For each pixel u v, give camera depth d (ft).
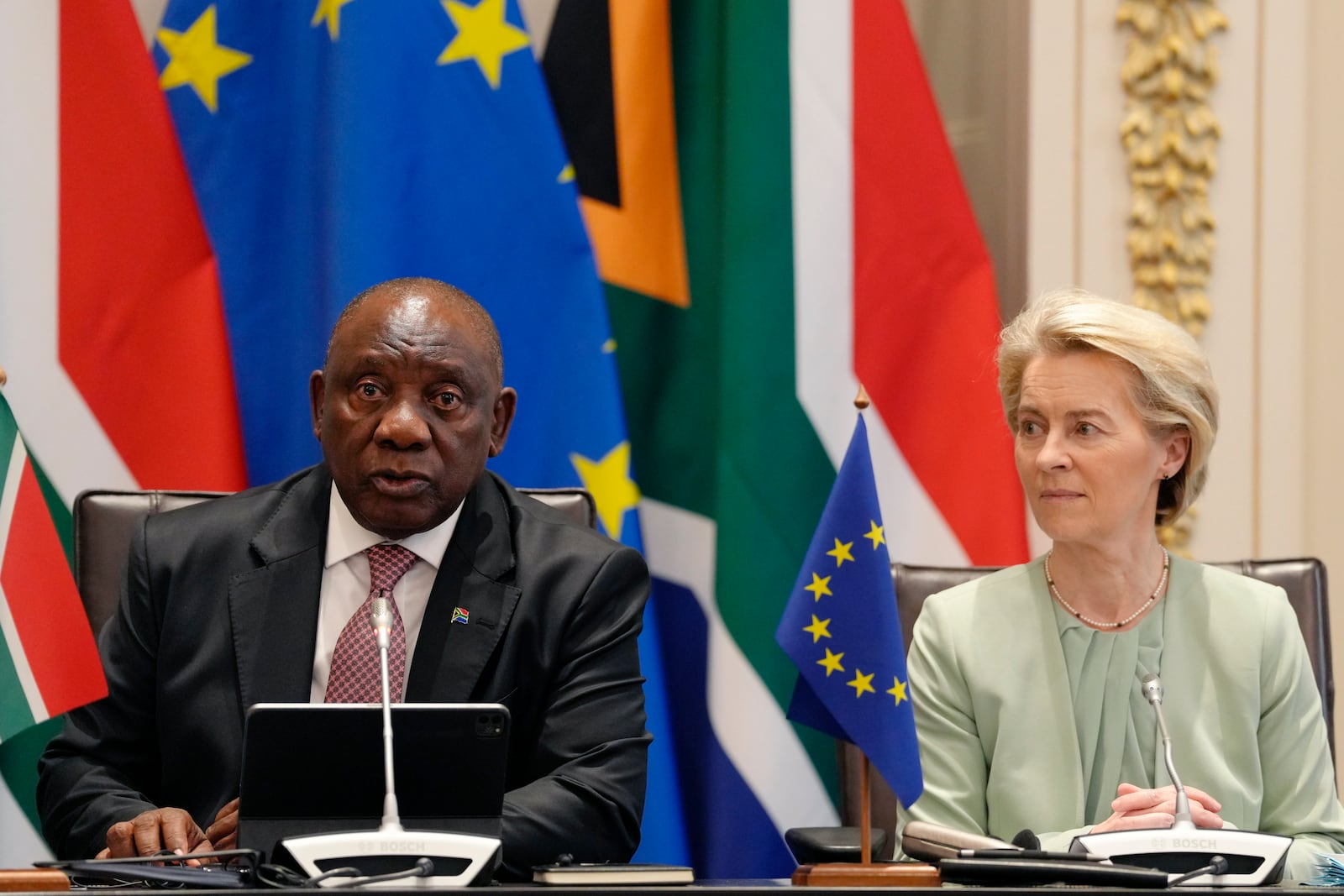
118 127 29.76
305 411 29.89
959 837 18.65
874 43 32.50
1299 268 35.24
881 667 18.48
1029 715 23.58
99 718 22.53
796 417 31.48
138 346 29.50
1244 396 35.12
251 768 16.61
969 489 31.86
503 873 20.33
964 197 32.71
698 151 34.30
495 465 30.22
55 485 28.86
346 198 29.43
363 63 29.73
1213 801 20.26
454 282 30.14
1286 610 24.23
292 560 22.63
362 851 15.85
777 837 30.81
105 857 19.10
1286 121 35.32
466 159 30.42
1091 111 35.09
